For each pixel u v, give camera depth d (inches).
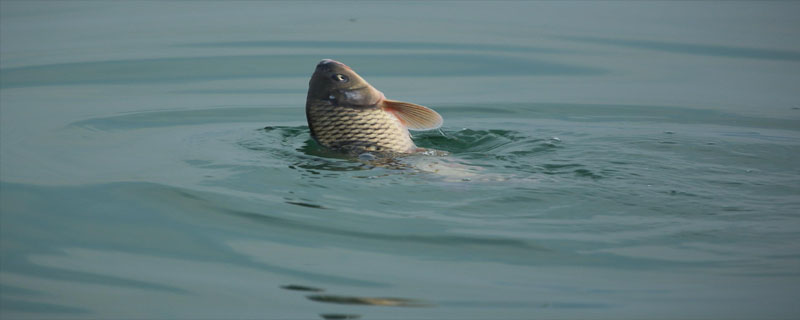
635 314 233.0
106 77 540.1
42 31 662.5
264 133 421.1
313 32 665.0
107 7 767.1
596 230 287.7
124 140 408.2
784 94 504.1
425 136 420.2
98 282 257.4
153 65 567.8
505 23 703.7
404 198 312.7
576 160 366.0
